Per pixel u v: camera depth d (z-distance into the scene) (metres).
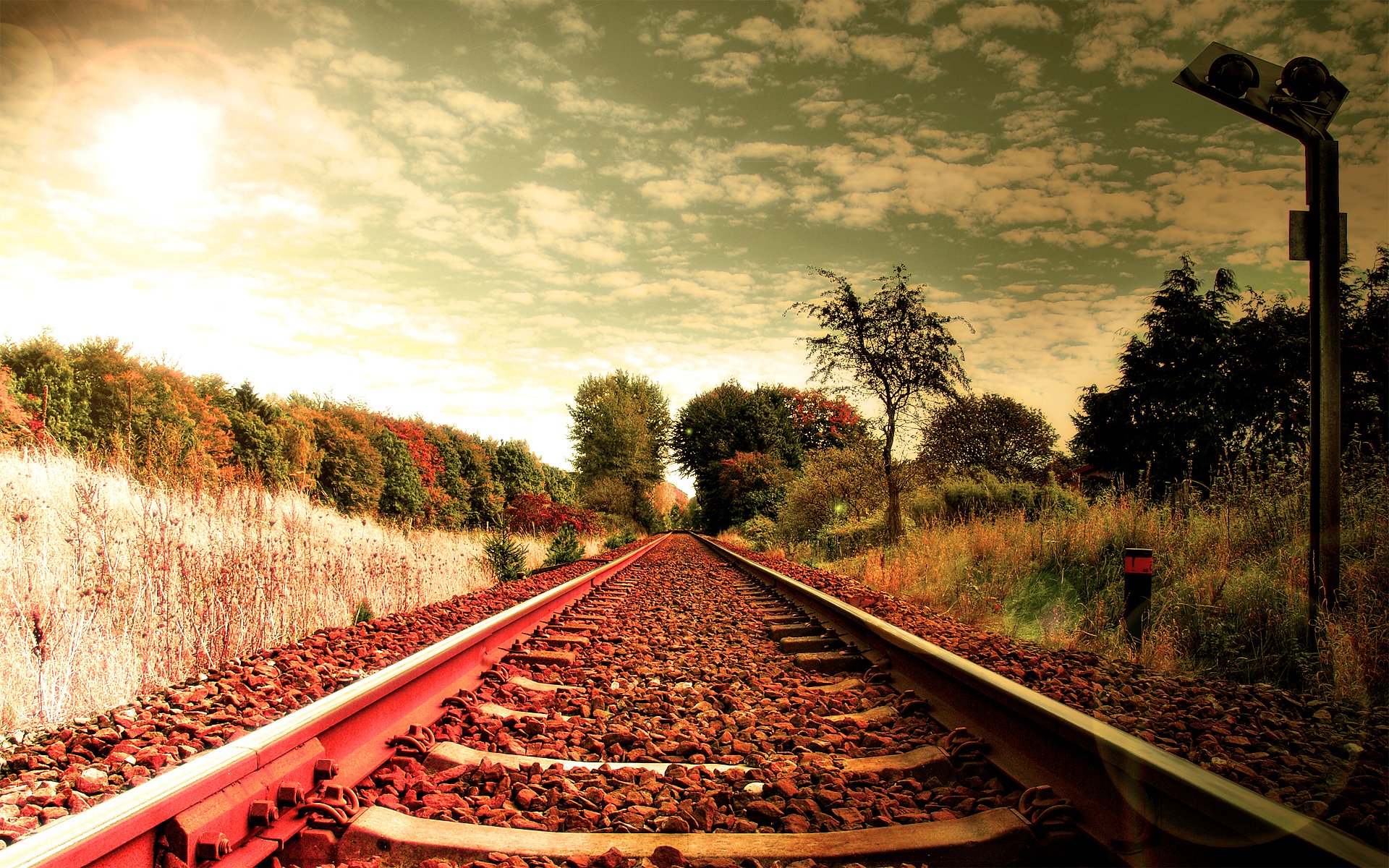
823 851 2.52
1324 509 5.75
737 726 4.25
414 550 11.62
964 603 9.02
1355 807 2.93
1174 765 2.28
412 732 3.67
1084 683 5.04
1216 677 5.62
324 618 7.72
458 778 3.23
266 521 8.18
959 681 3.88
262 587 6.97
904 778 3.32
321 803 2.61
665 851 2.48
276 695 4.86
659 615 8.88
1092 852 2.51
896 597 10.47
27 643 4.63
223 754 2.50
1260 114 6.01
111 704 4.63
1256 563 7.15
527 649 6.41
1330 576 5.69
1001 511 15.44
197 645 5.77
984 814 2.75
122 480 8.60
